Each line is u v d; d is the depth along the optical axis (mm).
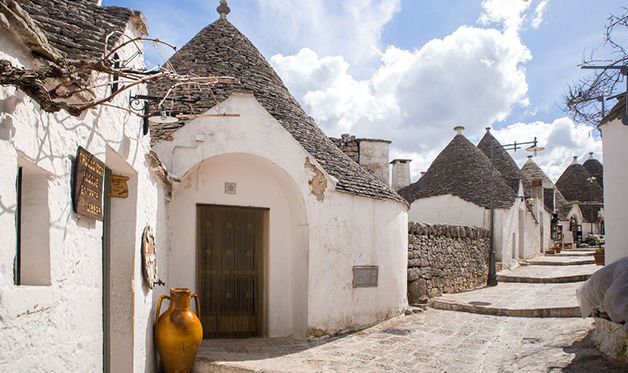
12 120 2541
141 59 5113
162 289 6504
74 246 3383
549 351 6496
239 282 7824
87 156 3555
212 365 6055
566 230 32281
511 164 24562
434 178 20297
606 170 7105
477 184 18766
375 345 7191
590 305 6105
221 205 7762
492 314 9727
